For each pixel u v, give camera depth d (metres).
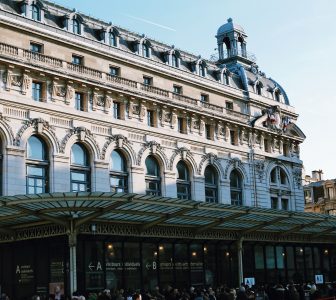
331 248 53.75
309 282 47.41
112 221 31.08
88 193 25.84
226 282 41.62
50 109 38.31
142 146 44.28
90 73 41.22
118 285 34.03
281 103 60.81
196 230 35.94
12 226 31.03
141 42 47.47
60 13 42.41
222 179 51.03
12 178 35.69
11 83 36.56
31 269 32.66
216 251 41.59
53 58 38.97
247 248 44.25
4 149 35.78
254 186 54.34
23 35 38.47
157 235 34.44
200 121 49.62
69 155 39.12
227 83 55.97
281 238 44.84
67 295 30.20
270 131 57.38
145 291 33.19
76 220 28.20
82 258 32.00
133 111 44.06
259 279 44.69
